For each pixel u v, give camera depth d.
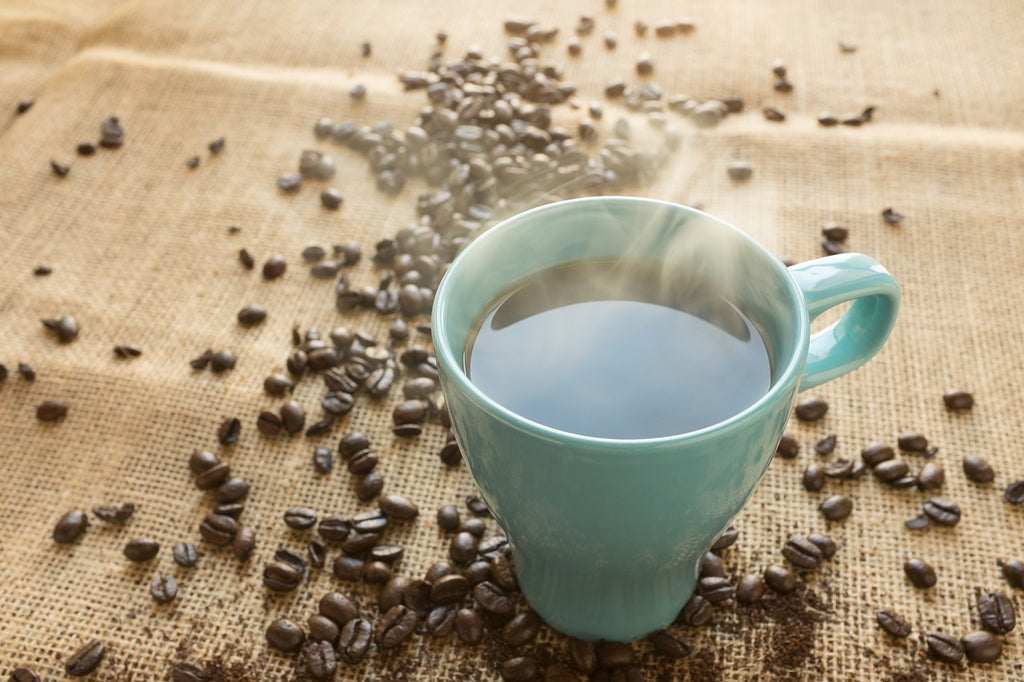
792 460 0.56
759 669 0.49
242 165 0.70
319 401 0.59
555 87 0.74
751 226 0.66
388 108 0.73
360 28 0.80
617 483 0.43
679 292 0.49
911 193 0.67
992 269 0.63
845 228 0.65
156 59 0.77
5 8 0.81
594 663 0.49
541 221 0.48
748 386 0.46
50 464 0.56
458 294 0.46
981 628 0.50
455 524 0.54
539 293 0.49
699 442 0.42
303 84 0.75
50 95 0.74
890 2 0.80
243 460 0.56
